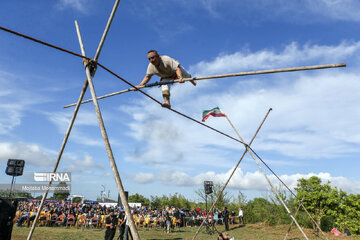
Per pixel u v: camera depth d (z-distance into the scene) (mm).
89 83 4082
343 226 20797
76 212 22703
